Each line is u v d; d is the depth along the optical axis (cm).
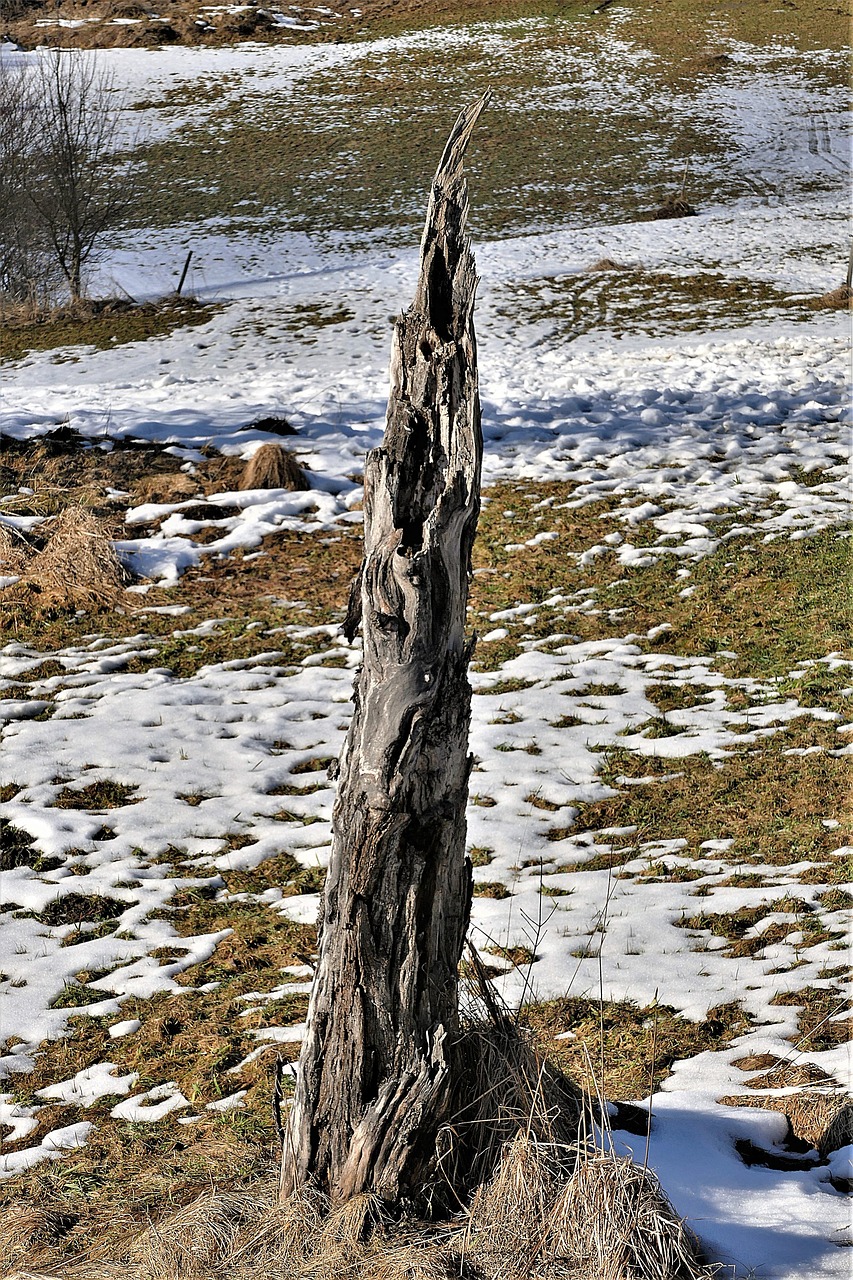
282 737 916
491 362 2084
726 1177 360
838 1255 315
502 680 995
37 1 6247
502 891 668
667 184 3938
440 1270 300
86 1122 491
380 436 1625
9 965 641
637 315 2417
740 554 1219
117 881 727
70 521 1254
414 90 4991
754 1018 500
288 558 1269
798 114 4694
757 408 1711
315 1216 326
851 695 902
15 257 3141
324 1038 325
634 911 623
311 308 2730
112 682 1012
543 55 5416
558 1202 317
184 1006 588
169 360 2384
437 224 325
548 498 1398
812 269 2755
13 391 2164
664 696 945
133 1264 344
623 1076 458
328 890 320
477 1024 361
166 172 4184
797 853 679
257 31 5816
